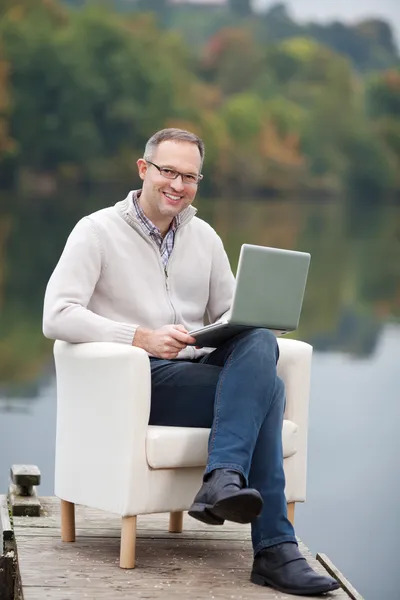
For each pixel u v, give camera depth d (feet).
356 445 34.55
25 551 14.37
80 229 14.73
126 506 13.39
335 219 194.80
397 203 224.94
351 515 26.53
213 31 221.05
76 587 12.87
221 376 13.24
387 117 225.97
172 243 15.40
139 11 213.66
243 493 12.02
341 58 226.38
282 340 15.15
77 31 207.10
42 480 28.40
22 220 171.94
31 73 203.00
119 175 206.28
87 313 14.11
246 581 13.30
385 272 123.54
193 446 13.58
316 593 12.77
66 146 203.82
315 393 45.21
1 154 201.05
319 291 105.29
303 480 14.97
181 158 14.79
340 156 222.69
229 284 15.97
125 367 13.42
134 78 209.97
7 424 36.83
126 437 13.42
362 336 74.33
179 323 15.16
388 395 45.14
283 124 220.43
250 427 12.87
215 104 217.97
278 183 219.00
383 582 21.13
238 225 171.12
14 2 204.33
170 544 15.02
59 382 14.57
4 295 94.94
